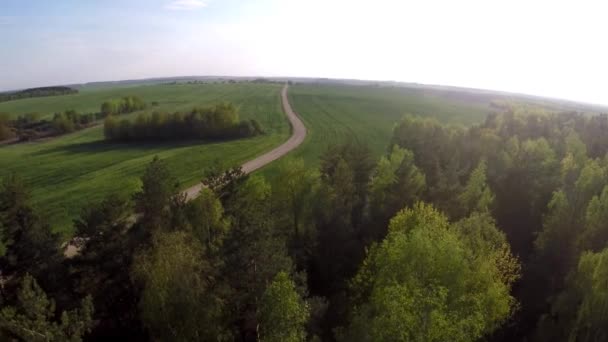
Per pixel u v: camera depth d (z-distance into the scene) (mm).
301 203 55094
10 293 36438
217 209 44500
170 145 124688
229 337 32562
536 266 49875
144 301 32312
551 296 44656
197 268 34188
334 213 53062
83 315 28906
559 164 68375
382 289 35344
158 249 35812
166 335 31375
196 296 31062
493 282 38438
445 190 57656
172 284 31312
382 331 30281
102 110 178000
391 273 36406
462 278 35938
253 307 36031
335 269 49438
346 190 57844
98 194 81875
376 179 59469
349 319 39844
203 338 31250
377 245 46219
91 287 38500
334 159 66375
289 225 53250
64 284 38375
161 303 30797
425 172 68500
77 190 84312
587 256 39719
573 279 41188
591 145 86750
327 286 48969
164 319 30984
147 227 42688
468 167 71188
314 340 33812
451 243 36562
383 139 129250
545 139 82812
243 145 120562
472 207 57750
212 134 132375
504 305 37312
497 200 64688
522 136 94062
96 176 94062
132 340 40250
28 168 101875
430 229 41281
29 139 138250
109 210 39781
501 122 96875
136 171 97188
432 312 29734
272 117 166625
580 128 93875
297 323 31922
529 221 63562
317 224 52531
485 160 72000
